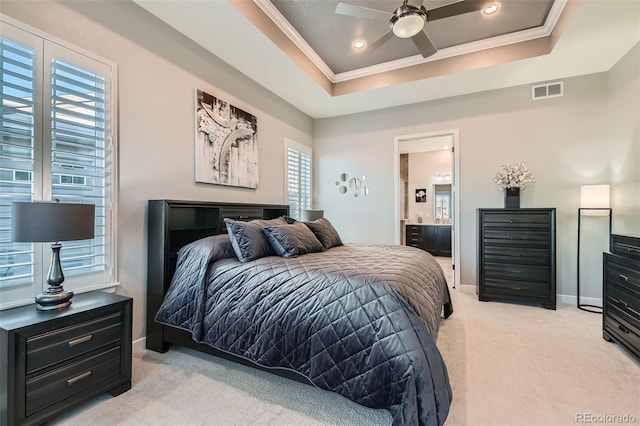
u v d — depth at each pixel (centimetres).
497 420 159
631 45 308
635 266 222
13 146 176
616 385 192
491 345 252
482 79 388
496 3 283
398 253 279
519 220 369
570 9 269
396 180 489
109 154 226
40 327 150
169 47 277
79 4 210
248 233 244
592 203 353
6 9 174
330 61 398
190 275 230
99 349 176
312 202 545
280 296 188
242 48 314
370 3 287
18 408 142
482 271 387
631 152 315
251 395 182
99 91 219
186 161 293
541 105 395
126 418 162
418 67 391
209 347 217
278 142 447
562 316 327
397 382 142
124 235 237
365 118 512
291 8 293
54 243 175
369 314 159
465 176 436
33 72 185
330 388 162
